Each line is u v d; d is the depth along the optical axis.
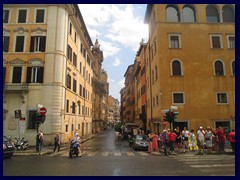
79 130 39.00
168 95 26.61
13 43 28.06
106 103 111.12
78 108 37.56
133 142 23.03
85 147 24.75
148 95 36.16
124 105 97.06
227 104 26.88
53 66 27.22
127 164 12.48
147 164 12.44
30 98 26.69
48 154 18.27
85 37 44.81
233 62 28.03
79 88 38.78
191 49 27.92
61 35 28.20
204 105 26.66
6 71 27.42
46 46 27.67
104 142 31.95
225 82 27.41
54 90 26.78
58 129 26.55
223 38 28.52
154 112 30.92
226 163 12.66
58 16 28.44
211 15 29.47
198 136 17.25
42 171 10.60
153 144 20.05
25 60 27.55
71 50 32.59
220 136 17.61
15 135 25.94
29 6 28.77
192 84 27.06
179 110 26.33
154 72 30.78
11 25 28.42
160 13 28.66
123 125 45.25
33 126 26.23
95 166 11.89
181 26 28.42
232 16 29.50
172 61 27.48
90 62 52.59
